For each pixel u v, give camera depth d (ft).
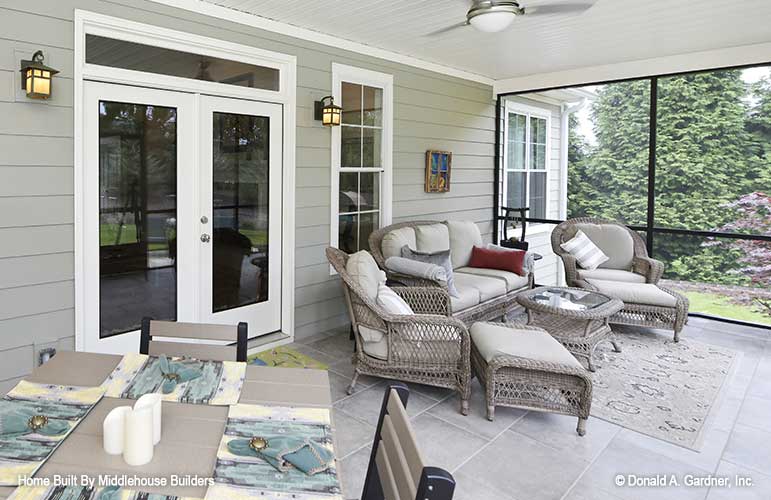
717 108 18.95
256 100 13.60
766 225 18.11
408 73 17.79
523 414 10.64
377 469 4.35
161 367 5.93
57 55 9.88
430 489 3.01
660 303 15.28
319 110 14.84
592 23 13.74
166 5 11.39
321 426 4.84
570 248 18.28
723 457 9.09
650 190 19.01
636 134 21.04
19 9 9.37
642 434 9.86
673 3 12.25
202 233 12.85
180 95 12.10
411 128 18.16
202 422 4.81
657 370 13.14
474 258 18.08
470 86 20.59
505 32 14.64
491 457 8.95
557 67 19.42
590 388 9.68
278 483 3.92
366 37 15.20
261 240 14.21
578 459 8.94
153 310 12.07
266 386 5.66
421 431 9.83
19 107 9.49
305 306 15.23
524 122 23.44
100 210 10.93
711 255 18.37
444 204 19.97
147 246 11.84
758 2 12.21
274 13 12.92
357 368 11.41
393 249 15.42
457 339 10.75
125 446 4.10
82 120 10.36
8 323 9.68
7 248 9.57
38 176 9.82
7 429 4.46
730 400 11.44
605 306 13.25
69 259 10.35
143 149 11.57
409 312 11.31
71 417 4.77
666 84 20.02
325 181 15.34
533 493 7.92
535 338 10.87
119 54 10.93
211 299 13.21
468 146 20.81
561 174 23.58
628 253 18.20
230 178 13.33
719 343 15.37
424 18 13.35
